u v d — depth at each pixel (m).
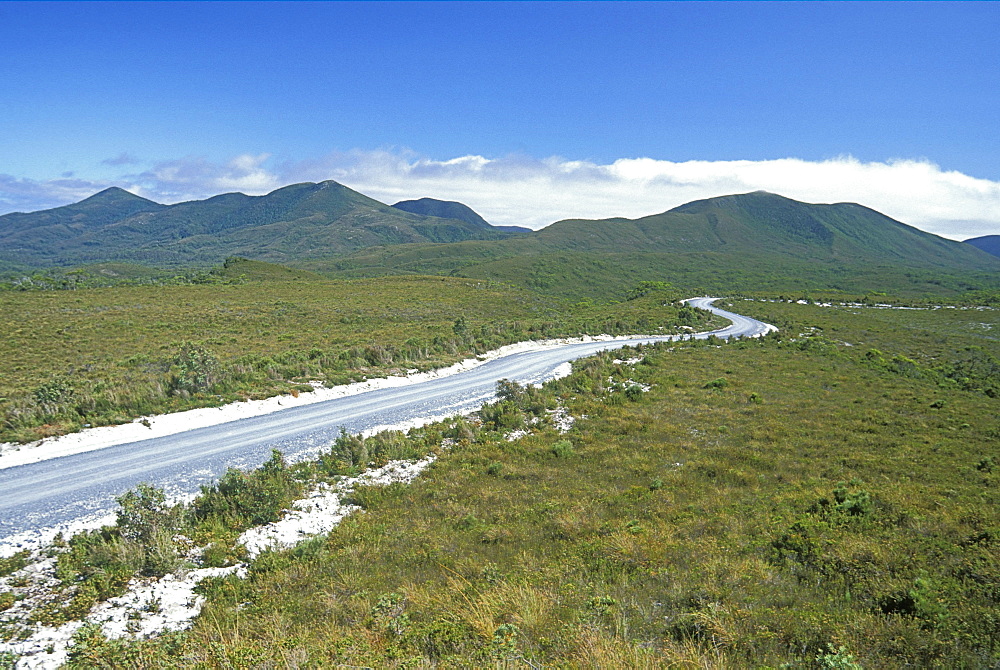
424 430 23.17
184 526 13.32
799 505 13.62
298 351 38.81
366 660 6.96
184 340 44.84
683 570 10.02
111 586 10.64
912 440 20.95
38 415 21.20
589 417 25.16
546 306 86.25
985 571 8.65
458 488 16.67
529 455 19.92
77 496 15.37
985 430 22.80
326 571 11.38
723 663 6.66
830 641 7.00
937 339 63.09
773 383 33.00
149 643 8.36
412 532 13.43
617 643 7.03
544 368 39.28
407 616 8.70
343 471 18.17
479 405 28.16
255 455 19.55
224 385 27.00
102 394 23.78
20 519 13.78
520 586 9.42
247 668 6.96
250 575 11.45
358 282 101.00
